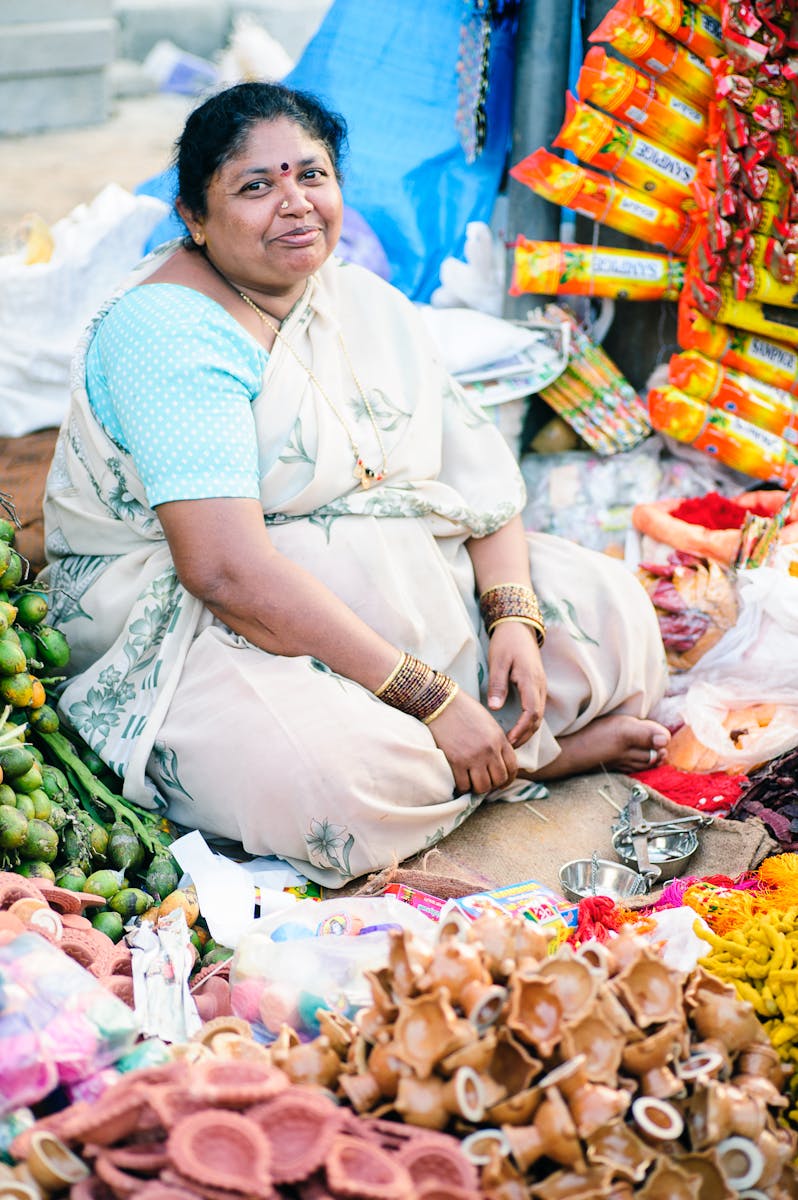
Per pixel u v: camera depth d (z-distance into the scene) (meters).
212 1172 1.32
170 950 1.95
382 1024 1.54
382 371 2.62
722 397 3.13
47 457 3.11
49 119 9.14
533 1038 1.48
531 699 2.54
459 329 3.22
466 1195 1.37
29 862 2.10
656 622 2.76
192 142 2.36
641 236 3.23
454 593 2.59
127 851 2.25
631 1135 1.46
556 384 3.32
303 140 2.35
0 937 1.68
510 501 2.72
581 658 2.65
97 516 2.57
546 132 3.31
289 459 2.44
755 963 1.84
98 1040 1.54
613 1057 1.50
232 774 2.33
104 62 9.23
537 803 2.65
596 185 3.14
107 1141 1.39
